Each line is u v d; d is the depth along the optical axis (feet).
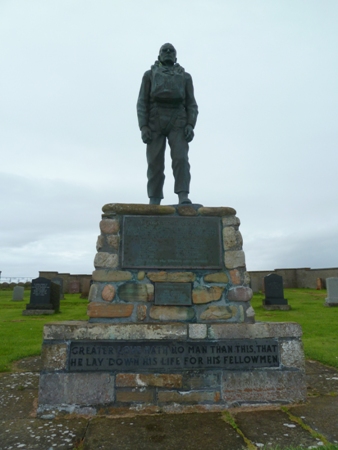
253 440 7.72
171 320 10.95
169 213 11.88
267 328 10.65
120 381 9.94
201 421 8.92
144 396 9.89
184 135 13.67
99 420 9.07
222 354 10.36
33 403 10.46
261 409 9.77
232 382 10.18
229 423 8.74
